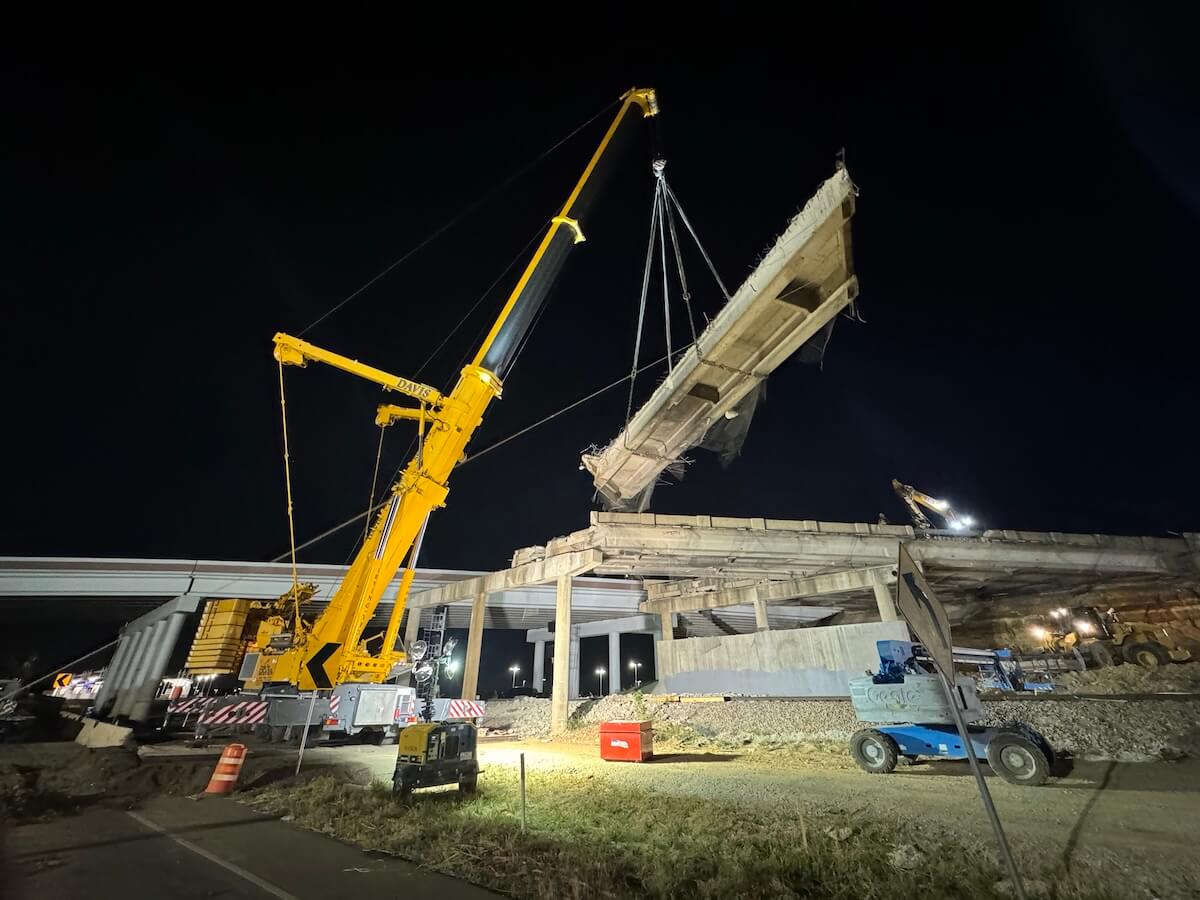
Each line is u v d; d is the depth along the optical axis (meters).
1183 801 10.41
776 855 7.64
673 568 36.34
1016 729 13.48
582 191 25.86
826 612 54.88
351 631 19.67
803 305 20.28
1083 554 35.25
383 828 9.44
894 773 14.29
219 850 8.55
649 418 28.62
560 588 32.12
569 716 31.30
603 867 7.25
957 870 7.02
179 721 33.44
